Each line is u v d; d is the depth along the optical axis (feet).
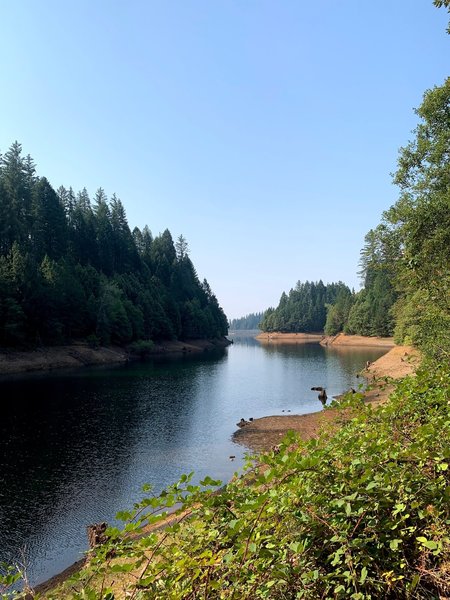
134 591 8.45
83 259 244.63
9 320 152.56
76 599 8.13
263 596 7.30
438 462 10.11
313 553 8.29
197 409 88.22
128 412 82.89
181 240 391.04
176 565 7.91
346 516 8.63
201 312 312.50
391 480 9.04
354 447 10.71
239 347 329.93
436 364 19.83
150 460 55.31
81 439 63.82
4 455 56.08
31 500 42.73
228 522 8.61
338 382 127.95
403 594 7.82
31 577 30.32
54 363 158.20
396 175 53.06
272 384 124.57
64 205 280.72
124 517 8.46
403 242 47.32
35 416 77.36
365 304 311.47
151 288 272.92
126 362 184.96
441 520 8.50
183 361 197.16
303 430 69.56
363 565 7.96
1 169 224.53
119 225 295.69
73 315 186.09
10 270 161.79
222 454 58.34
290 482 8.82
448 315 32.09
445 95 48.85
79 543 34.91
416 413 14.05
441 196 43.60
